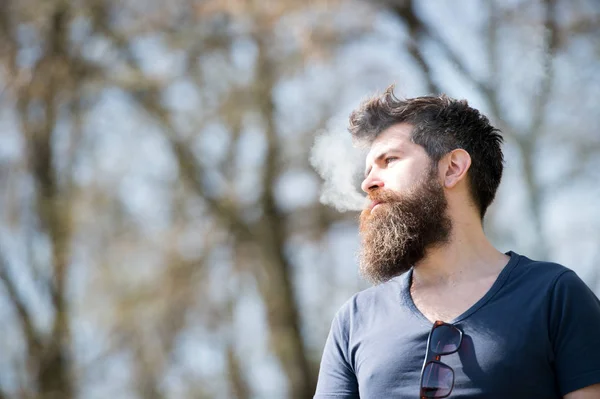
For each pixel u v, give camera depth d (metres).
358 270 3.60
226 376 18.55
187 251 18.28
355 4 14.24
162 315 17.97
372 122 3.63
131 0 17.25
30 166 18.22
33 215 18.17
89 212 18.20
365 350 3.38
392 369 3.25
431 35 13.51
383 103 3.64
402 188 3.47
